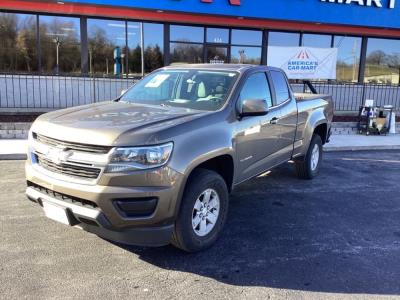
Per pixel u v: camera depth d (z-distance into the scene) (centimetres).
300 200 609
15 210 521
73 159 366
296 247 447
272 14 1452
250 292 355
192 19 1391
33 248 418
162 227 376
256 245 448
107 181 353
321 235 483
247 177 510
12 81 1217
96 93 1341
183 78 527
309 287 367
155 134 367
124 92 558
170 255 417
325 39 1620
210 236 430
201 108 468
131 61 1406
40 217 500
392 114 1294
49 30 1309
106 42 1368
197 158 393
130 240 371
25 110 1226
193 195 395
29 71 1315
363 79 1692
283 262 411
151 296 343
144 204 362
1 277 362
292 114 612
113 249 423
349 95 1602
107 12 1303
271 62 1459
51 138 387
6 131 977
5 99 1260
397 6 1600
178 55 1462
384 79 1719
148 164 359
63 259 398
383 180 748
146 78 568
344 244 461
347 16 1547
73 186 362
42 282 356
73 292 343
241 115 473
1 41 1277
